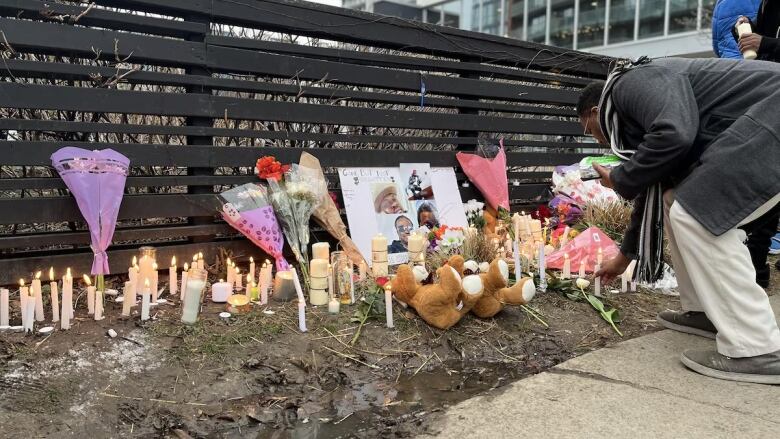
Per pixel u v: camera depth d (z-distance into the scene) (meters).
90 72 3.20
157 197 3.42
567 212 5.18
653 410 2.20
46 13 3.07
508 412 2.18
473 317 3.14
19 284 2.94
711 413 2.18
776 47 3.68
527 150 6.89
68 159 2.96
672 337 3.08
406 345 2.81
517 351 2.90
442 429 2.05
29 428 1.92
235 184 3.71
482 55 5.02
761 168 2.35
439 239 4.04
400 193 4.36
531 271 3.91
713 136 2.49
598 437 1.99
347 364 2.60
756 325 2.47
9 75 3.17
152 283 3.01
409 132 5.25
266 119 3.79
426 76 4.62
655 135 2.44
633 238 3.19
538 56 5.45
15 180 3.01
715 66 2.60
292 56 3.93
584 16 16.41
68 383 2.19
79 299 3.01
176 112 3.45
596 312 3.42
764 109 2.38
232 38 3.65
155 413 2.11
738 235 2.50
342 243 3.86
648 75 2.61
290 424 2.13
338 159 4.16
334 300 3.06
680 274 3.10
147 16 3.36
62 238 3.15
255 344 2.64
